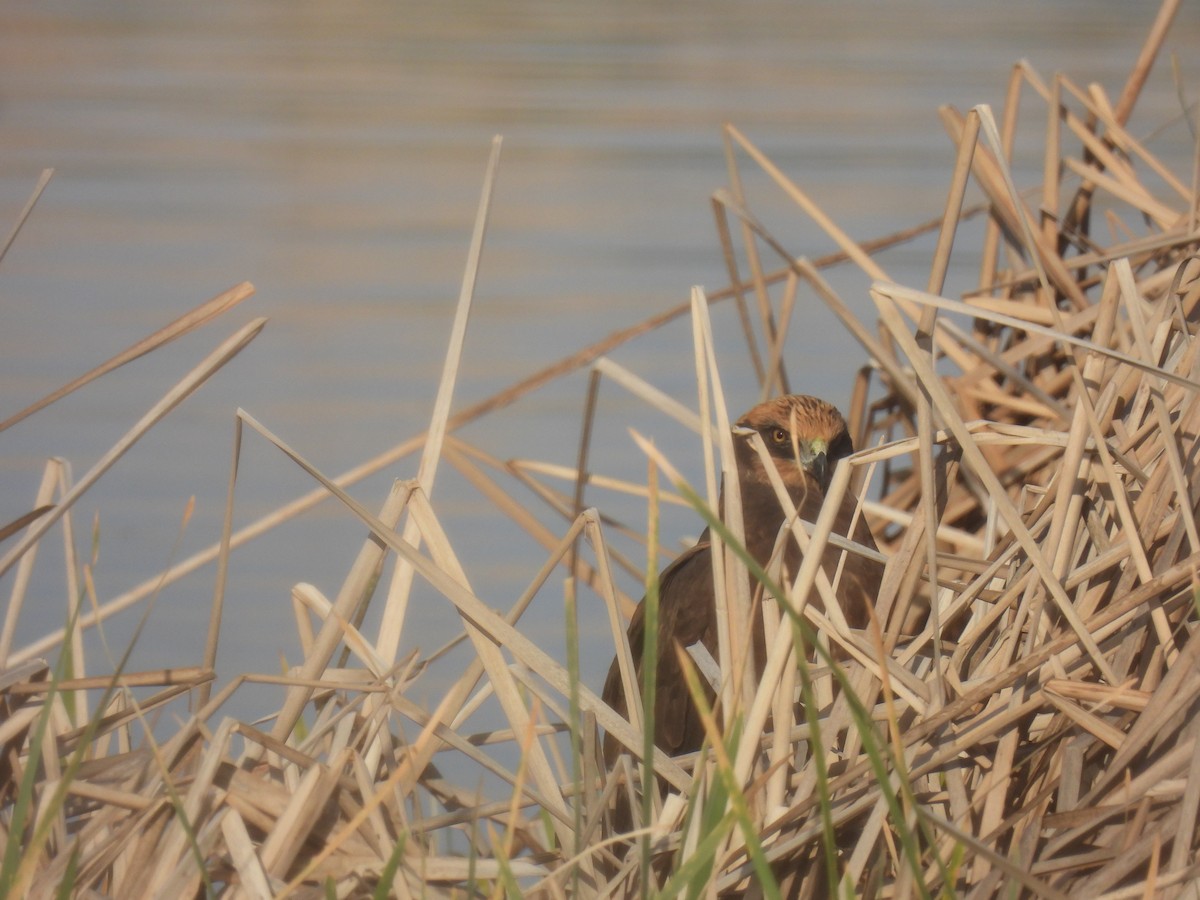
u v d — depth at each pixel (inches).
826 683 275.6
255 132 1240.8
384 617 270.1
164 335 275.1
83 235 938.1
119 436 650.2
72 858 213.5
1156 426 293.3
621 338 469.4
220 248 912.3
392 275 857.5
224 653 489.7
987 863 239.1
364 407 679.7
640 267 864.9
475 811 240.5
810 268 431.5
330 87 1423.5
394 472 625.3
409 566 273.3
